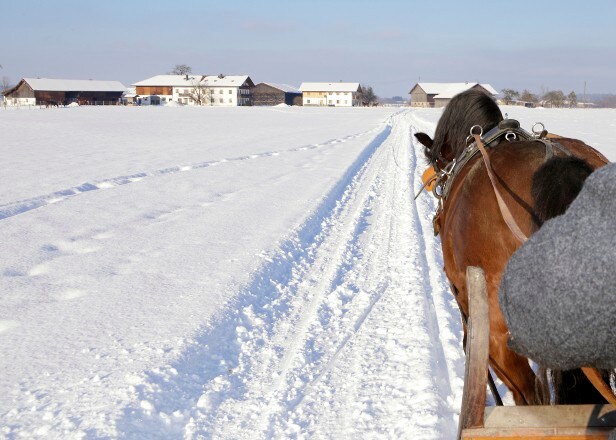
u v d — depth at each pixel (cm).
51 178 1434
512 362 297
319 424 422
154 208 1105
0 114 5469
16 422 402
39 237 881
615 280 185
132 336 533
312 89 16275
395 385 472
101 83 14025
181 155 1981
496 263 303
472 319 257
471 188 328
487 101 402
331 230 998
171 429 413
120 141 2577
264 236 893
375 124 4116
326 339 565
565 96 13912
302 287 714
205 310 595
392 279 737
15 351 504
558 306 195
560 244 199
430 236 951
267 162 1817
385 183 1498
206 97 14512
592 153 331
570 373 270
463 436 256
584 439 251
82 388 444
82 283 678
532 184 275
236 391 468
